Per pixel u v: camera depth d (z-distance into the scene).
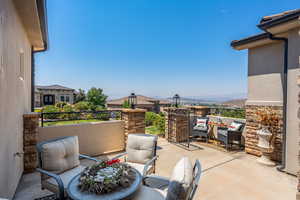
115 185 1.82
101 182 1.80
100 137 4.75
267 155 4.22
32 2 2.71
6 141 2.29
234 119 5.84
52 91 32.22
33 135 3.65
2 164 2.10
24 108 3.87
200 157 4.65
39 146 2.47
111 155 4.74
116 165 2.21
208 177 3.46
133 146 3.15
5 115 2.22
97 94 31.55
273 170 3.82
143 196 1.99
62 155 2.60
